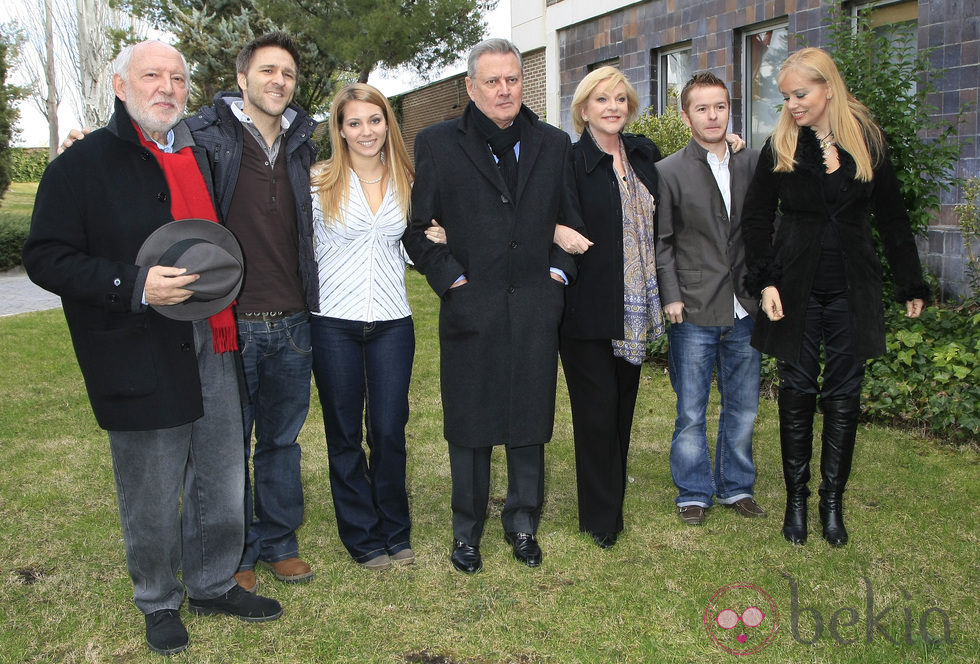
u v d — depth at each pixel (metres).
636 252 3.26
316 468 4.51
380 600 3.02
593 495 3.41
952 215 6.79
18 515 3.88
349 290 3.09
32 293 12.34
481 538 3.54
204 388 2.72
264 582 3.19
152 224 2.50
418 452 4.73
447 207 3.11
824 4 7.76
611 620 2.83
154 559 2.69
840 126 3.18
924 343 5.04
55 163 2.42
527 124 3.17
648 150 3.43
